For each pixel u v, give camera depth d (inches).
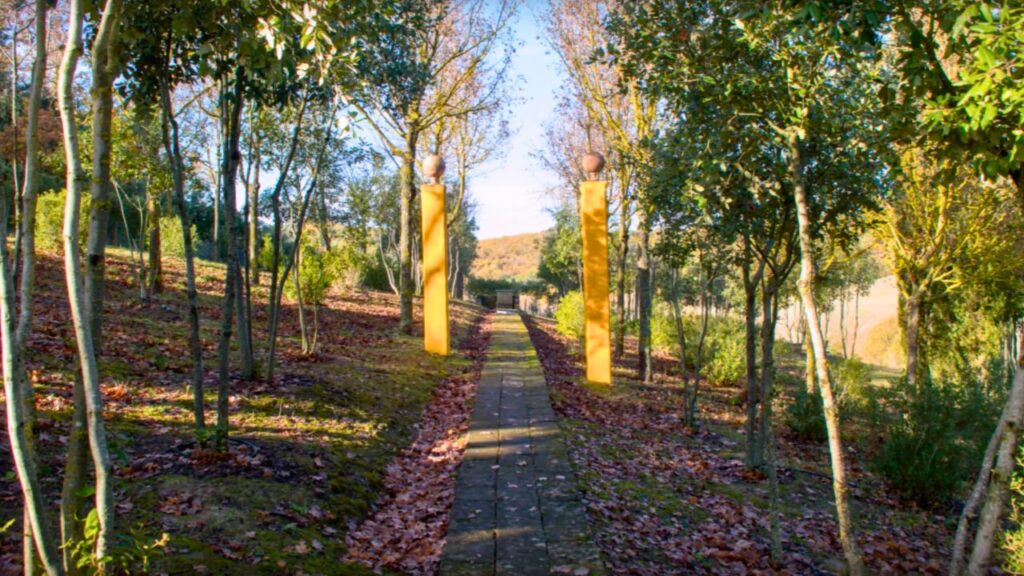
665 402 538.9
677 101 247.1
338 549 190.2
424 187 612.7
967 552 281.7
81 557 105.8
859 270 911.7
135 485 195.8
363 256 1122.0
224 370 232.2
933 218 537.6
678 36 233.1
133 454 220.1
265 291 753.6
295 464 240.5
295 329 585.6
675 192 310.2
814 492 335.3
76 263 101.0
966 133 148.1
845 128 221.6
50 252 677.3
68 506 109.7
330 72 170.4
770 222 283.1
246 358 347.6
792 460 398.9
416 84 419.2
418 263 1402.6
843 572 235.9
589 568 191.3
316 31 153.3
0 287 93.4
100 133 117.3
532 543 210.1
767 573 221.9
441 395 468.1
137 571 146.1
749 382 350.0
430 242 613.0
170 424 257.0
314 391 351.6
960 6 141.0
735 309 970.7
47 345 315.6
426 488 271.0
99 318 116.6
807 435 462.6
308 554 179.2
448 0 587.2
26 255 107.9
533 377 556.4
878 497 347.9
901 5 152.1
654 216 379.9
